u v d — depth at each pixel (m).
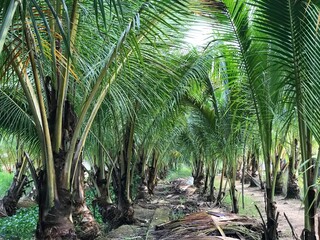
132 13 3.49
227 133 7.40
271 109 4.17
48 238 3.99
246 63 4.14
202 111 8.12
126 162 7.85
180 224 6.06
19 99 5.84
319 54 3.20
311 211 3.73
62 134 4.11
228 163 8.72
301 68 3.35
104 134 7.54
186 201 12.18
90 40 3.94
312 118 3.39
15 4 1.99
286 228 7.38
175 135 11.95
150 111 6.61
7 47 3.07
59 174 4.09
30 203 13.27
